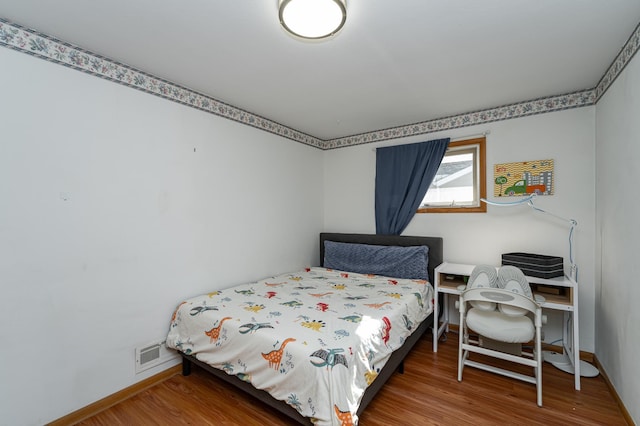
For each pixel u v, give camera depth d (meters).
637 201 1.65
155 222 2.27
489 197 2.99
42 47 1.74
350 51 1.94
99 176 1.97
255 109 3.00
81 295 1.88
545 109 2.71
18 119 1.65
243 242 3.00
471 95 2.67
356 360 1.62
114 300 2.03
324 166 4.15
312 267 3.88
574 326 2.14
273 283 2.99
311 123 3.45
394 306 2.28
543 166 2.72
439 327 3.11
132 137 2.14
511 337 2.07
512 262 2.56
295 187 3.70
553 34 1.74
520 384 2.19
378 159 3.67
